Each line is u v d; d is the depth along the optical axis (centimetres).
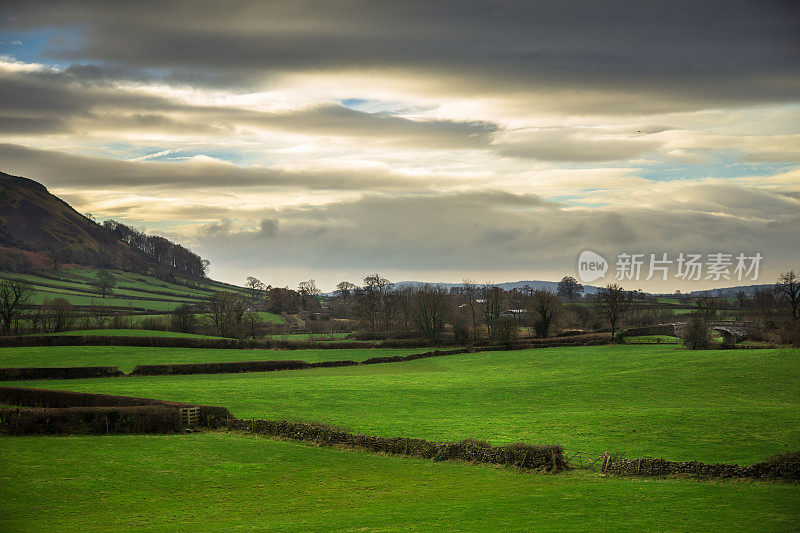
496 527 3139
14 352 10769
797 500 3431
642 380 8300
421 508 3603
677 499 3522
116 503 3841
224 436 5578
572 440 5159
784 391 7288
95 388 8006
